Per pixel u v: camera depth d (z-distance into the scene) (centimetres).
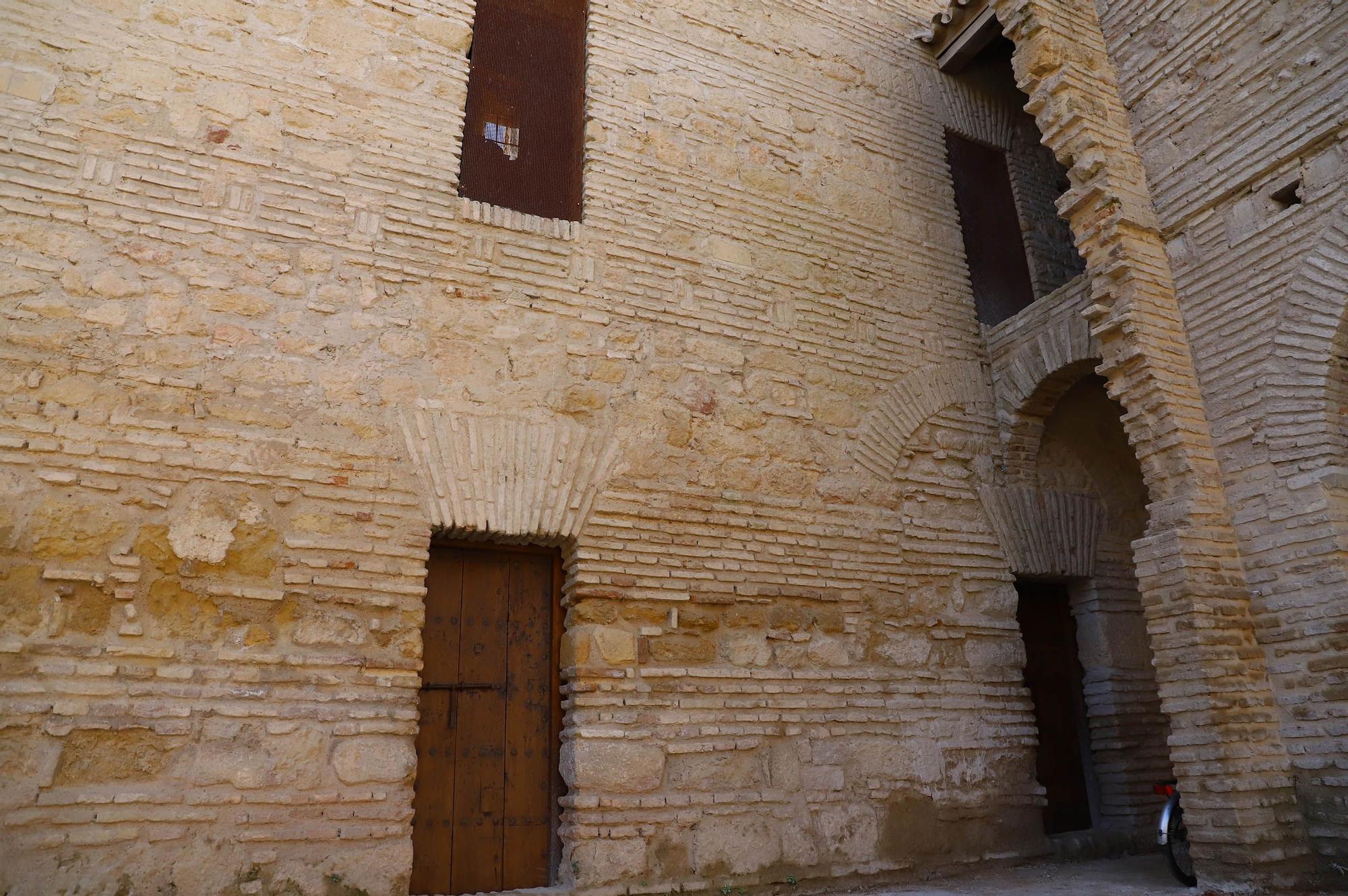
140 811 473
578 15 797
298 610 540
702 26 828
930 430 809
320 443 575
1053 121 747
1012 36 781
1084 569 843
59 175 556
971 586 775
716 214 768
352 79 663
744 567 679
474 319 643
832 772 657
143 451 529
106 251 554
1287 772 591
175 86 605
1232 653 608
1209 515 642
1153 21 755
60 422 515
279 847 495
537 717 612
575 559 627
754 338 746
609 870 566
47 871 448
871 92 905
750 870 607
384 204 643
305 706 523
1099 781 812
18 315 523
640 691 612
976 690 743
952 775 705
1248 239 667
